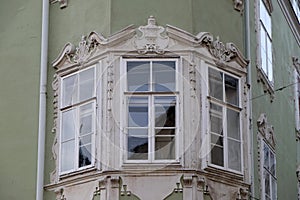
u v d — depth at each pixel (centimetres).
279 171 3086
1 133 2642
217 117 2488
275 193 2967
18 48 2714
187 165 2369
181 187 2353
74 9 2614
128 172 2364
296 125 3562
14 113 2647
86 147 2448
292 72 3591
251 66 2753
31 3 2752
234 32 2642
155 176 2364
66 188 2458
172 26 2492
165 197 2345
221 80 2533
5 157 2612
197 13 2533
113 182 2359
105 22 2512
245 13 2728
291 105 3488
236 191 2475
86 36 2548
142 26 2489
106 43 2478
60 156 2508
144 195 2348
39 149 2548
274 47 3228
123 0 2519
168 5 2519
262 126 2833
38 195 2500
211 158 2434
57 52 2619
